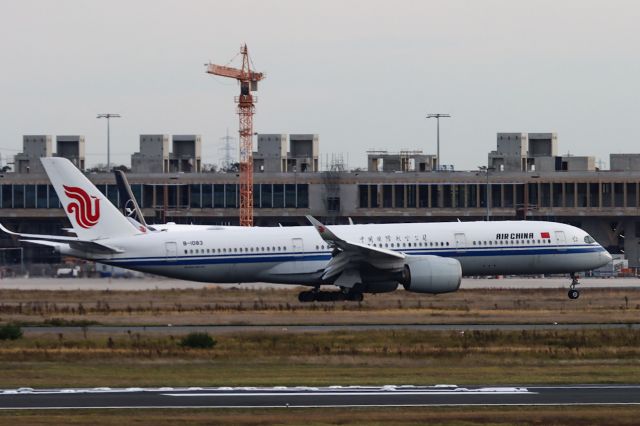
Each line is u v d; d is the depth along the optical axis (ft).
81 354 529.86
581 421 350.43
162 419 356.38
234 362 506.89
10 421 353.10
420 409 374.84
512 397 400.47
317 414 364.79
